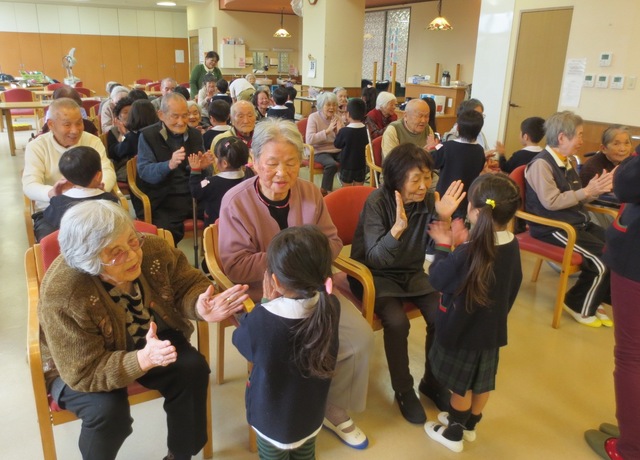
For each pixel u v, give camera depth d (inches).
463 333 62.2
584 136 210.4
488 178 60.9
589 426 76.1
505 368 90.0
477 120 123.1
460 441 69.8
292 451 57.3
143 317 58.9
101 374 51.3
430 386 80.4
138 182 118.0
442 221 67.9
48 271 53.3
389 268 78.1
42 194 100.7
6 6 519.8
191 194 113.1
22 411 75.0
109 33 570.3
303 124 201.6
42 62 549.0
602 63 199.6
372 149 156.4
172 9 581.0
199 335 62.5
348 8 301.7
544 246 105.6
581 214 108.8
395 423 75.7
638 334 62.0
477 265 57.7
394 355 74.0
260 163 68.8
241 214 70.0
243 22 503.5
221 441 70.6
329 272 48.5
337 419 70.7
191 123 148.3
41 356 54.6
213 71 274.4
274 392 49.5
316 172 182.2
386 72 464.4
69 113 105.9
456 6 379.6
